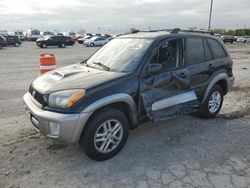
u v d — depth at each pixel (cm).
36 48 3206
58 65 1423
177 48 438
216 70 507
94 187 306
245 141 432
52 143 411
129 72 375
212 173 336
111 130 360
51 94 337
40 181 316
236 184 313
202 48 488
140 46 414
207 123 509
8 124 489
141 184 312
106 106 355
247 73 1180
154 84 392
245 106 632
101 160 361
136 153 384
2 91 749
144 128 475
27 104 371
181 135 450
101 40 3784
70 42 3603
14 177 322
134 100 370
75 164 354
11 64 1469
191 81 452
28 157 369
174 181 318
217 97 530
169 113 419
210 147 408
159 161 363
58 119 318
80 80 356
